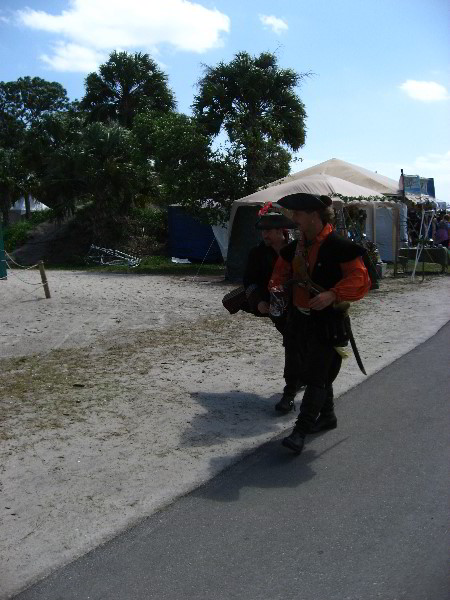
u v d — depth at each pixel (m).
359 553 3.43
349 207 16.67
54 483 4.36
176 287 15.59
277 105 23.14
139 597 3.13
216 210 19.39
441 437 5.05
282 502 4.05
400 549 3.45
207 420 5.57
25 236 28.25
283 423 5.50
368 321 10.17
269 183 19.02
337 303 4.64
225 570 3.33
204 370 7.22
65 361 7.79
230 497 4.13
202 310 11.55
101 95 32.53
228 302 6.21
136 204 26.77
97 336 9.29
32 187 32.50
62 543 3.62
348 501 4.03
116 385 6.66
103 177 24.92
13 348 8.64
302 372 4.83
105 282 16.98
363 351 8.02
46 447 4.98
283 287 4.95
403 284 15.25
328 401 5.27
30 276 19.28
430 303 11.91
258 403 6.04
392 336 8.95
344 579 3.20
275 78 22.80
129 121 32.41
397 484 4.24
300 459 4.72
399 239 17.91
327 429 5.33
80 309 11.78
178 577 3.28
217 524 3.79
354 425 5.41
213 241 24.14
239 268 17.14
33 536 3.70
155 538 3.66
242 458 4.76
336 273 4.68
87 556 3.50
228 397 6.23
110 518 3.88
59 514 3.94
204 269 21.56
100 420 5.59
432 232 20.14
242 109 21.62
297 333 4.86
